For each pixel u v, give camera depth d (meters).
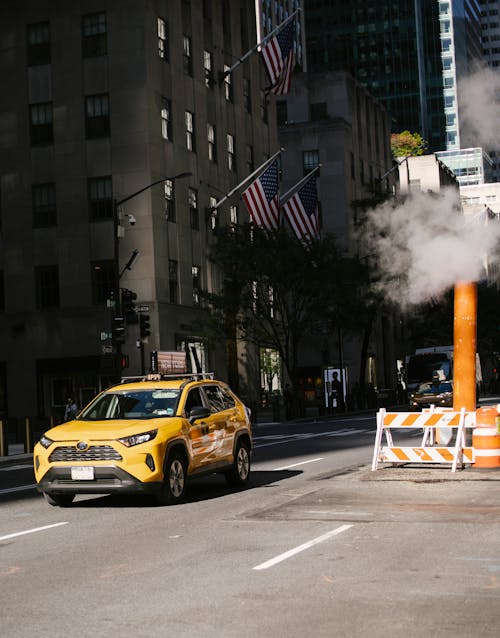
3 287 49.97
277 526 12.15
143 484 14.31
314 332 53.38
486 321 76.12
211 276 53.81
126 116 48.12
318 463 21.22
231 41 59.69
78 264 48.62
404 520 12.27
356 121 83.94
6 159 49.97
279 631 7.07
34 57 49.75
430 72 147.75
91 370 48.09
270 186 46.06
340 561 9.70
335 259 49.84
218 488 17.30
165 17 50.59
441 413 18.00
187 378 17.45
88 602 8.20
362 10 152.12
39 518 14.07
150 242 47.38
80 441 14.46
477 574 8.90
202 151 53.94
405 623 7.20
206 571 9.41
